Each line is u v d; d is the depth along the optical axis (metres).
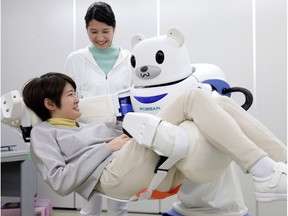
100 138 1.33
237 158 0.98
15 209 2.27
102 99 1.50
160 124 0.99
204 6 2.67
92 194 1.21
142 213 2.72
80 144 1.26
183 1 2.71
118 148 1.18
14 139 2.96
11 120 1.28
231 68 2.62
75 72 1.95
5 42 3.10
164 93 1.36
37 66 3.03
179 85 1.36
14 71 3.08
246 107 1.48
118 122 1.50
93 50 1.96
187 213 1.40
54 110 1.34
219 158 1.05
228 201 1.37
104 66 1.96
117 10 2.85
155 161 1.06
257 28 2.57
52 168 1.15
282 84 2.53
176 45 1.38
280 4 2.54
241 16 2.61
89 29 1.82
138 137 1.01
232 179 1.41
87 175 1.14
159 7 2.76
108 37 1.85
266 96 2.56
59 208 2.93
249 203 2.51
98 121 1.47
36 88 1.31
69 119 1.37
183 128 1.05
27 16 3.05
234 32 2.62
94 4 1.81
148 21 2.79
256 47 2.58
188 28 2.70
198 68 1.49
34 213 2.22
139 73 1.41
